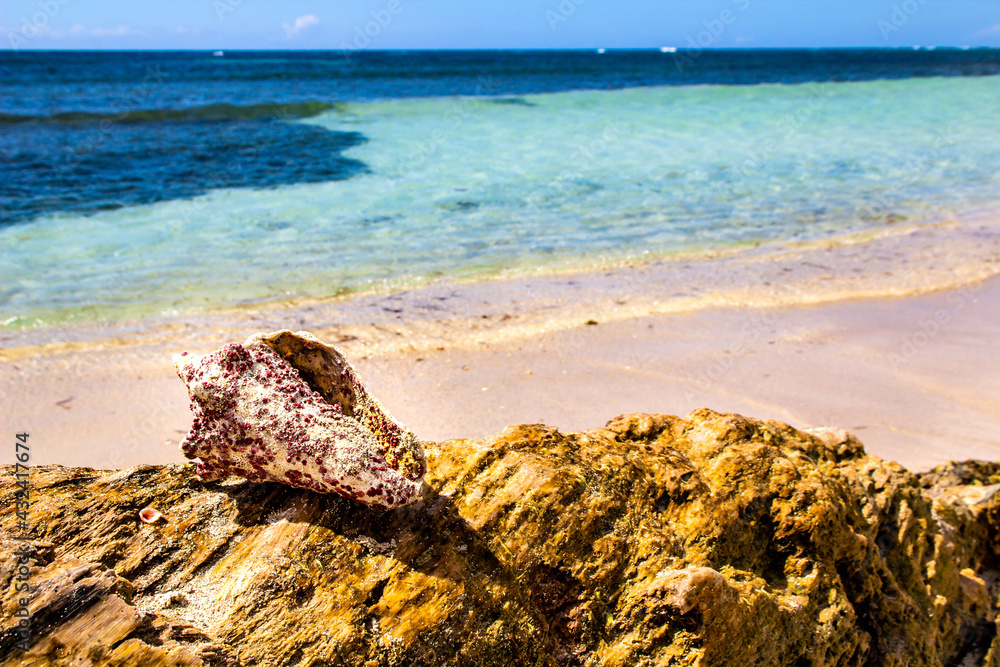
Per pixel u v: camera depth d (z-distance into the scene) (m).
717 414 3.91
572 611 2.87
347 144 19.47
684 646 2.81
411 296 9.30
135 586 2.58
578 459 3.27
